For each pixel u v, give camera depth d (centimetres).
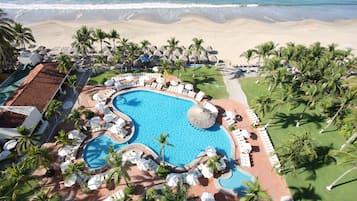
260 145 3816
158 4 9131
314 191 3206
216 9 9106
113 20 7950
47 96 4184
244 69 5562
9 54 4662
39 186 3055
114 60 5144
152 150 3625
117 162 2858
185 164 3503
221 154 3656
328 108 4006
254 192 2605
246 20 8481
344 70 4416
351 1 10862
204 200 2894
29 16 7975
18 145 3072
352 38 7750
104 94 4581
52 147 3612
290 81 4403
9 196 2583
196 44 5309
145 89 4722
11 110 3659
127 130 3909
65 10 8425
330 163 3528
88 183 3048
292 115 4344
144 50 5816
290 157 3116
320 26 8469
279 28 8125
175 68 5184
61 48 5981
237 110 4438
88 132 3828
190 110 4091
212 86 5000
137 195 3058
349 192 3177
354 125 3559
